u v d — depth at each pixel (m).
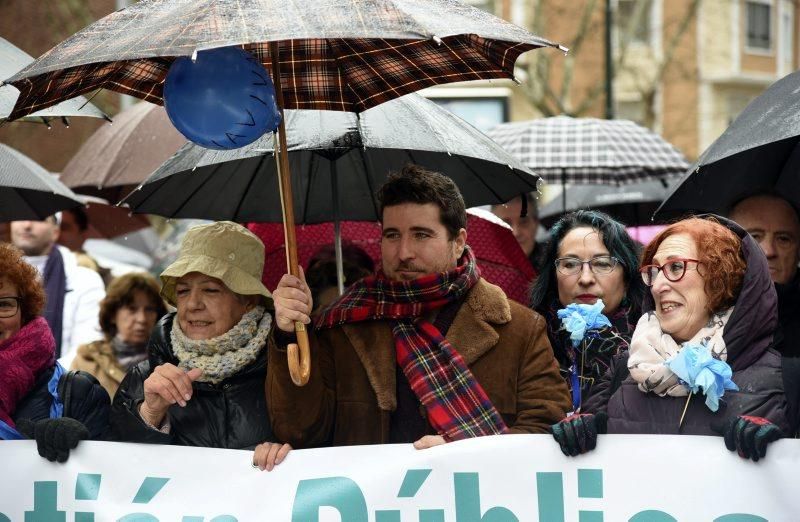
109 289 16.64
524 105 61.31
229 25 8.38
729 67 72.44
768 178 12.69
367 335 10.75
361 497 10.02
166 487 10.22
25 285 11.50
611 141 19.36
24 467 10.36
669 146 19.62
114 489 10.27
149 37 8.42
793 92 11.44
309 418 10.30
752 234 12.10
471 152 11.75
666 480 9.46
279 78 10.18
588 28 57.75
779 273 12.09
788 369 9.40
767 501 9.23
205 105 9.48
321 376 10.49
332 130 11.77
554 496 9.72
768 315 9.46
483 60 10.56
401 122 11.89
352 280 14.13
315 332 10.80
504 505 9.82
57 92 10.20
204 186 13.19
